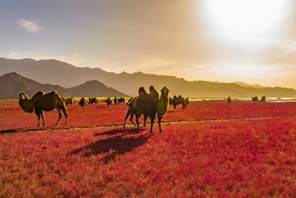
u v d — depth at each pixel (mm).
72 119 34781
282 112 47531
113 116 39875
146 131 21891
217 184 8859
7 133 21672
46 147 15320
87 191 8414
